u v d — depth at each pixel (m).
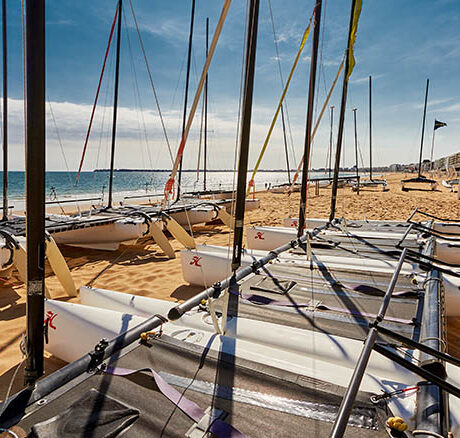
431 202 15.15
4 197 6.40
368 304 2.81
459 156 39.72
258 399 1.57
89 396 1.54
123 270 5.37
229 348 2.00
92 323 2.49
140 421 1.42
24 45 1.30
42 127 1.35
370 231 6.43
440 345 2.03
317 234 6.03
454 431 1.47
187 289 4.50
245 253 4.72
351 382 0.98
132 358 1.88
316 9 4.54
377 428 1.41
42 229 1.43
